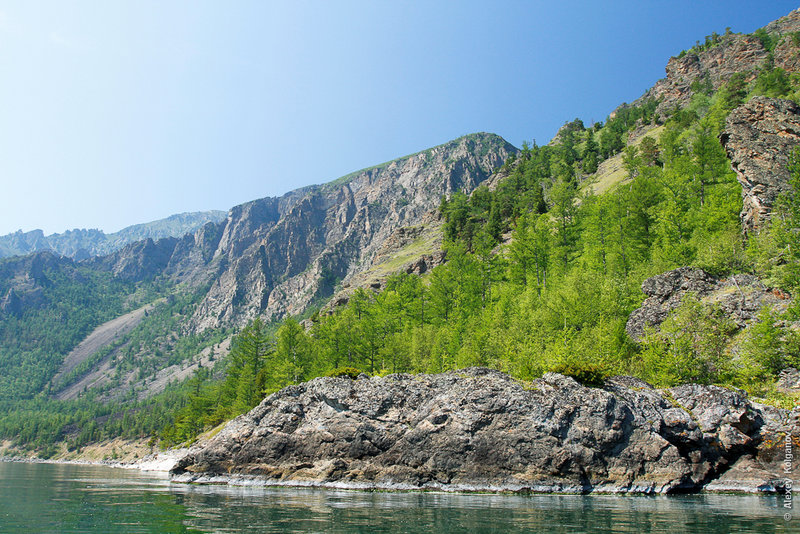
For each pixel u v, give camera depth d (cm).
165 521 2597
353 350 7725
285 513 2848
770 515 2672
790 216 5472
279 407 4862
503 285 8856
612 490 3675
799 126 6488
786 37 19188
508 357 5331
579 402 3978
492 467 3969
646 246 7719
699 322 4778
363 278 17625
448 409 4259
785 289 4938
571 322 5981
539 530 2303
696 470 3759
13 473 8119
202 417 12294
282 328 9125
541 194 15188
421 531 2292
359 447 4428
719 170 8962
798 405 3728
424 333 7362
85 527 2434
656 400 4028
